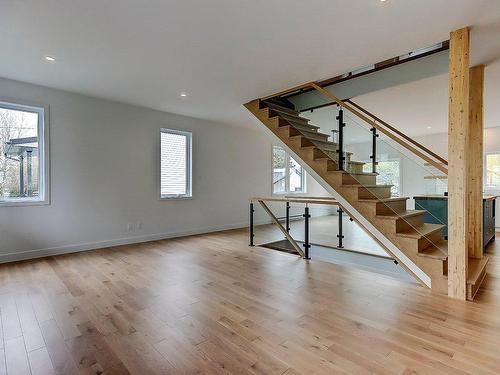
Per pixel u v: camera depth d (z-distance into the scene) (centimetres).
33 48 296
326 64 343
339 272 343
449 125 264
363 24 255
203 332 206
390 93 450
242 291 283
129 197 511
